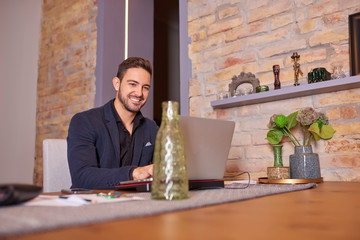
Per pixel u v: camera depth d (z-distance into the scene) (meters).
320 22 1.86
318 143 1.79
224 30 2.24
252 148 2.03
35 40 3.67
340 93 1.74
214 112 2.22
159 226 0.50
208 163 1.17
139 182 1.12
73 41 3.25
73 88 3.18
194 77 2.36
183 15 2.45
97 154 1.66
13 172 3.60
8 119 3.72
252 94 1.93
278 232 0.45
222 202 0.75
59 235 0.44
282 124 1.74
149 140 1.86
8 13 3.86
